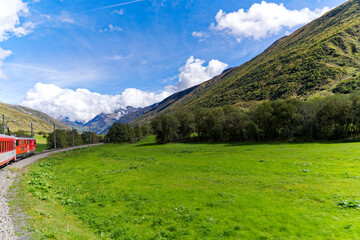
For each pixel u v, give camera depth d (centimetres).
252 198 2027
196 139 13762
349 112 7725
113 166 4741
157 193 2381
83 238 1273
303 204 1784
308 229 1344
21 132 13238
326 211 1602
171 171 3756
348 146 5791
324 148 5816
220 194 2205
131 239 1386
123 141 17412
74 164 5203
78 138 16250
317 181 2489
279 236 1290
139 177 3338
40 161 5147
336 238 1204
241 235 1344
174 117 13612
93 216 1809
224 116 11912
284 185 2419
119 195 2405
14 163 4372
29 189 2238
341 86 18662
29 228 1230
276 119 9638
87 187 2848
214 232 1410
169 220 1656
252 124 10312
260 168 3594
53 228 1320
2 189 2117
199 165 4294
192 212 1772
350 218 1435
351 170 2945
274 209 1719
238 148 7875
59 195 2361
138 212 1866
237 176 3088
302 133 9019
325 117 8244
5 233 1127
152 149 9494
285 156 4850
